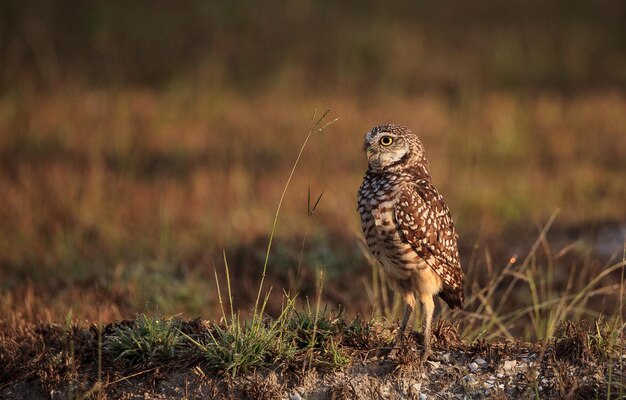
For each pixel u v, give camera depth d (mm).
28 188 15906
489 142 19203
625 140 19391
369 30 28453
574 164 17656
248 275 12234
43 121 20312
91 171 17016
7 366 7648
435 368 7438
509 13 30750
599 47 27688
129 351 7547
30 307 10297
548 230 14000
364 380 7297
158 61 25594
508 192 15750
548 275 11297
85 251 13320
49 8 28219
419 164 7953
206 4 29875
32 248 13359
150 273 12062
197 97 22766
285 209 15062
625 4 31219
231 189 16156
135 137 19688
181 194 16000
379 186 7773
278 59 26156
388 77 25250
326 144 19438
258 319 7660
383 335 7883
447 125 20656
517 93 23578
